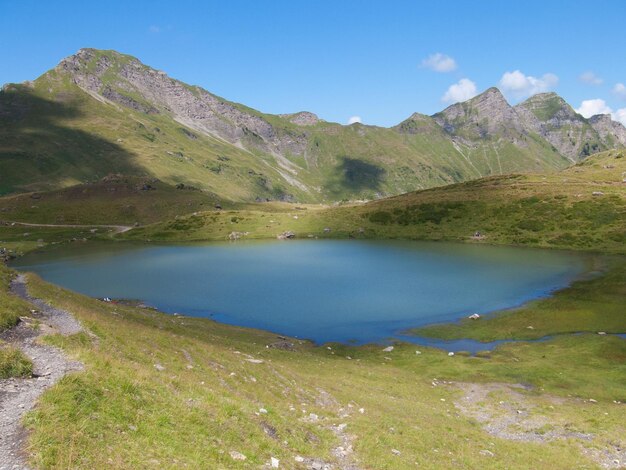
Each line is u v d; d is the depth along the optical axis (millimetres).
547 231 152000
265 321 75812
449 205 188500
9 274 52906
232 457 17734
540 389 46625
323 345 63594
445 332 69438
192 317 74188
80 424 15906
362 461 22062
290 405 29484
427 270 113125
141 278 110688
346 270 115438
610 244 134125
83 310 41156
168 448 16531
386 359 58062
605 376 49656
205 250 157500
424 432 29359
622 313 72062
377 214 194375
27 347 24625
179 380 24719
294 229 190875
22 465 13133
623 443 31922
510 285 95812
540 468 26938
